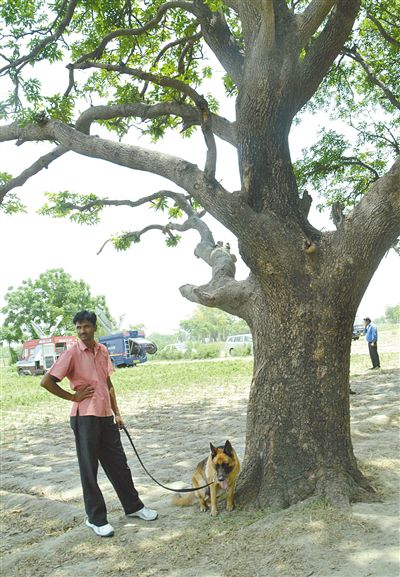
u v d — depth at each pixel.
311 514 5.20
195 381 24.36
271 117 6.62
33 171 10.16
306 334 6.14
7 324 61.56
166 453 9.92
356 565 4.25
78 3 10.24
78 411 5.85
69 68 8.91
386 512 5.16
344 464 5.91
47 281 62.16
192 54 11.14
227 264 8.20
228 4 7.52
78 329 5.93
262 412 6.21
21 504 7.05
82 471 5.75
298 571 4.30
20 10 10.29
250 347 47.03
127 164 7.67
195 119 8.73
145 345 43.34
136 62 11.95
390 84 14.64
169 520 5.93
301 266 6.18
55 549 5.38
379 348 37.50
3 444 12.39
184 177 6.86
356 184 16.78
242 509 5.86
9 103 10.14
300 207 6.71
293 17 6.79
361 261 6.06
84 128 9.66
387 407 12.06
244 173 6.22
